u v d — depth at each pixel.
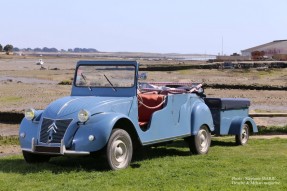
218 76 53.59
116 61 9.37
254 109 23.95
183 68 67.44
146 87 10.73
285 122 18.05
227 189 6.98
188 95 10.32
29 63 107.62
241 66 68.31
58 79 50.25
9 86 38.72
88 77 9.62
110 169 8.30
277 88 37.16
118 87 9.31
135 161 9.29
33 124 8.70
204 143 10.57
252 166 8.73
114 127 8.57
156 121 9.38
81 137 8.16
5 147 12.40
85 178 7.75
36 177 7.83
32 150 8.44
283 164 8.95
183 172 8.13
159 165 8.82
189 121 10.27
